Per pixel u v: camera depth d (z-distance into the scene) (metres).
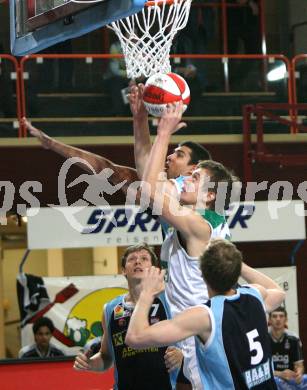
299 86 14.41
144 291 5.37
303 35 18.88
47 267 16.53
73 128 13.83
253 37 18.67
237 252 5.39
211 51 18.73
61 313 12.74
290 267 13.60
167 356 6.52
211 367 5.29
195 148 6.90
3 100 13.71
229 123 14.23
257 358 5.35
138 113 6.43
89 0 6.43
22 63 13.80
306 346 13.84
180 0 7.07
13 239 16.25
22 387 11.12
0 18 17.69
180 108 5.93
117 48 16.03
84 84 13.92
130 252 7.57
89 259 16.42
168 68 6.96
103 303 12.83
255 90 14.34
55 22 6.91
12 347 16.31
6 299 16.39
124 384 7.53
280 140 14.23
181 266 6.09
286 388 11.53
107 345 7.76
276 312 11.80
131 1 5.95
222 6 18.62
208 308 5.29
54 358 11.22
